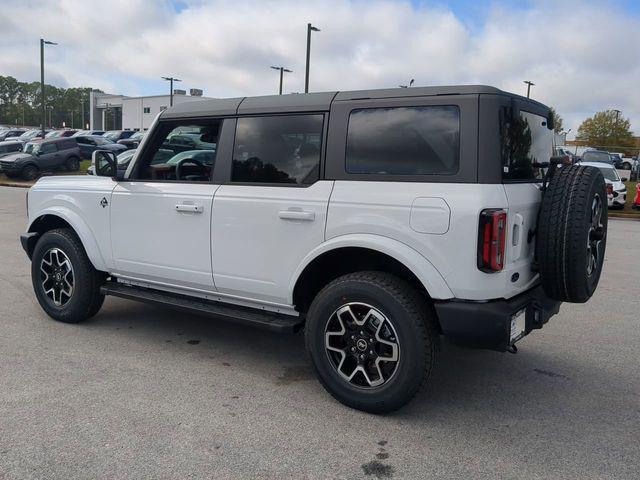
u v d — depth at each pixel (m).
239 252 4.18
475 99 3.38
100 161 4.84
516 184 3.58
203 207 4.31
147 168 4.79
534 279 3.86
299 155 3.97
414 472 3.05
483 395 4.06
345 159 3.76
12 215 13.57
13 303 6.04
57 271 5.38
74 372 4.26
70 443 3.24
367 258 3.92
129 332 5.24
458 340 3.44
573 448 3.33
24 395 3.84
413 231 3.45
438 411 3.79
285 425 3.54
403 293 3.51
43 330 5.21
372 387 3.65
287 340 5.15
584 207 3.47
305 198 3.85
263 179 4.12
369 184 3.64
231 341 5.08
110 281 5.32
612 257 9.79
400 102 3.60
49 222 5.61
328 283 4.13
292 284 3.96
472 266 3.30
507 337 3.37
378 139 3.66
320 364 3.83
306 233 3.84
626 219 17.28
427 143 3.50
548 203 3.59
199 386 4.08
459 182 3.37
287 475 3.00
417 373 3.49
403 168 3.57
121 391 3.95
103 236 4.98
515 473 3.06
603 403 3.96
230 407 3.76
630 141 62.34
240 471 3.02
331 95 3.90
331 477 2.99
